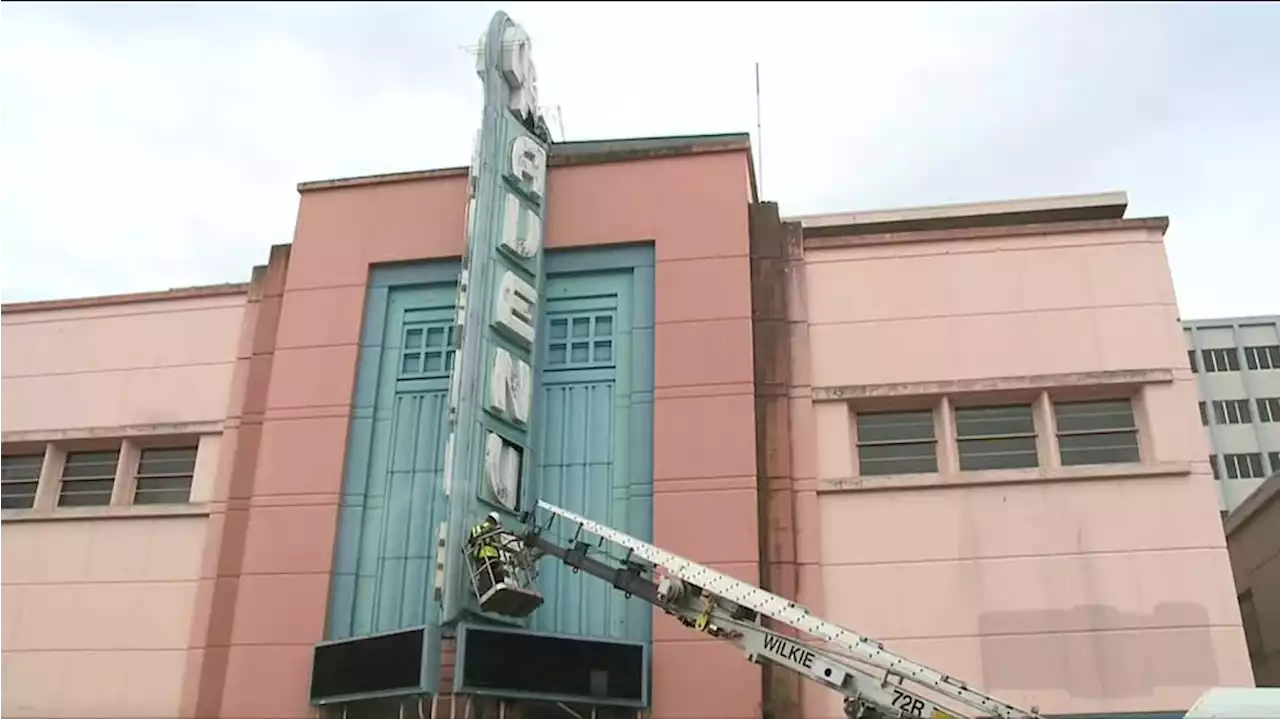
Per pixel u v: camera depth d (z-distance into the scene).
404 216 25.95
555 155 26.05
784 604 17.27
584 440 23.44
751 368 23.39
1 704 22.98
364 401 24.39
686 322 23.97
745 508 22.17
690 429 22.98
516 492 21.97
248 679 22.02
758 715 20.58
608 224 25.19
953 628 21.14
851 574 21.81
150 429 25.45
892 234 24.70
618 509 22.70
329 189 26.70
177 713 22.14
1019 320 23.62
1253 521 27.34
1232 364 76.38
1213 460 73.88
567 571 22.19
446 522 20.44
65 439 25.86
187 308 26.72
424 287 25.44
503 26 25.64
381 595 22.45
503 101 25.02
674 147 25.67
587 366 24.11
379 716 21.08
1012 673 20.62
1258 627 27.14
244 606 22.73
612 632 21.67
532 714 20.83
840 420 23.25
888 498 22.39
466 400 21.39
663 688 21.02
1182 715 19.83
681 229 24.88
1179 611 20.62
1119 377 22.73
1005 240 24.38
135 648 23.08
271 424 24.47
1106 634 20.67
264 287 26.30
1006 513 21.91
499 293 23.03
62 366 26.75
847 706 16.70
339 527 23.19
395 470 23.64
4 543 24.77
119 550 24.23
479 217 23.27
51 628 23.64
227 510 23.95
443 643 21.23
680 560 18.20
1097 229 24.17
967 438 23.20
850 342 23.91
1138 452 22.52
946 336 23.69
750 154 26.25
